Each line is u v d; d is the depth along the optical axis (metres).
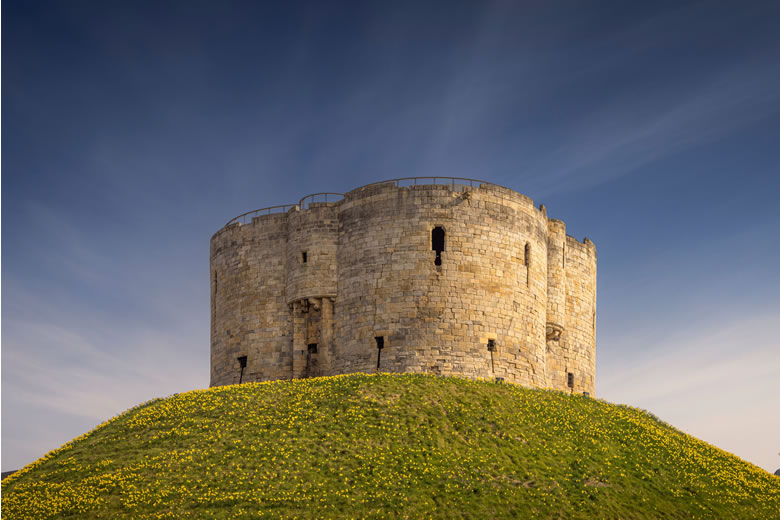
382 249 65.69
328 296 67.38
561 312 73.12
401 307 64.31
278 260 71.06
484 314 64.88
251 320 70.88
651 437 59.25
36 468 50.97
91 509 44.62
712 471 56.12
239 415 55.41
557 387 74.19
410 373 62.00
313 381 61.19
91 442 53.62
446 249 65.12
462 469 49.31
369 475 47.81
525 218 68.88
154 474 48.12
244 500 45.12
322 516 43.97
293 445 50.78
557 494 48.34
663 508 49.53
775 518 51.28
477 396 58.53
